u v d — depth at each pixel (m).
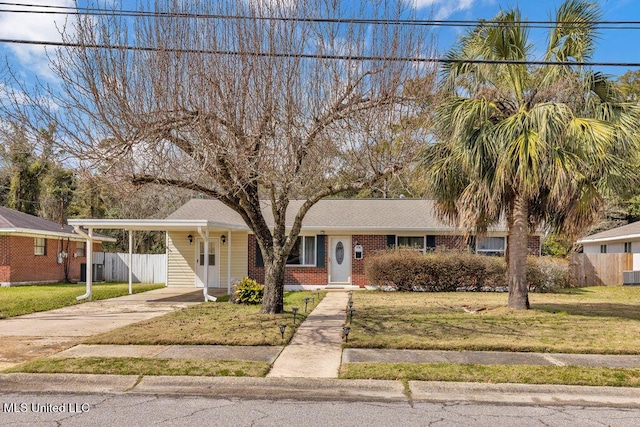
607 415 5.55
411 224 20.52
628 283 22.42
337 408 5.75
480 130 11.41
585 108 11.58
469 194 11.81
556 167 10.46
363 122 9.34
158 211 33.91
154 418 5.36
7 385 6.58
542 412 5.64
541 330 9.73
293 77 9.12
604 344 8.45
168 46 8.77
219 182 9.59
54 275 24.91
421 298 15.92
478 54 11.89
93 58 8.59
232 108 8.82
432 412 5.62
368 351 8.07
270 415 5.48
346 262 20.64
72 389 6.45
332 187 10.45
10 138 8.83
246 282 14.70
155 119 8.68
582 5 11.35
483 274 18.44
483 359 7.55
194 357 7.63
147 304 14.88
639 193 30.56
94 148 8.74
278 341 8.67
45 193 31.83
